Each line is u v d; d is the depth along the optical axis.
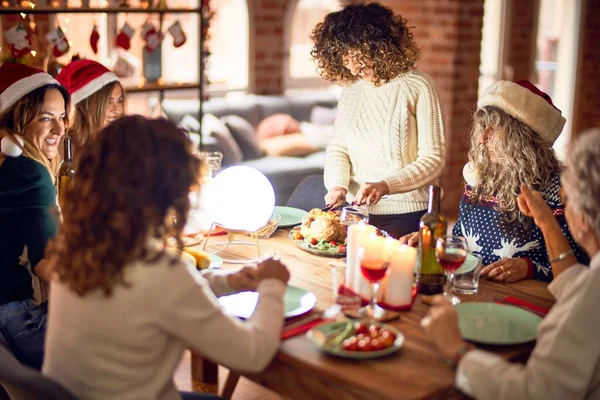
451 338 1.77
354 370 1.72
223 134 5.99
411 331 1.96
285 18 7.04
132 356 1.63
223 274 2.09
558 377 1.62
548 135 2.47
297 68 7.38
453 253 2.07
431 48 6.46
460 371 1.70
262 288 1.86
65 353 1.67
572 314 1.65
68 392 1.61
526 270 2.41
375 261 1.95
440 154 2.97
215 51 6.81
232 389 2.79
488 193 2.58
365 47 2.81
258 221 2.52
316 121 7.03
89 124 3.29
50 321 1.72
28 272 2.44
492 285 2.35
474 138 2.58
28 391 1.63
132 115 1.68
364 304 2.12
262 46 6.93
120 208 1.59
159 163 1.62
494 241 2.57
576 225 1.77
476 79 6.55
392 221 3.12
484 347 1.88
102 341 1.63
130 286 1.59
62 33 4.27
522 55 7.61
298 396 1.81
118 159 1.62
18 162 2.43
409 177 2.91
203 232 2.79
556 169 2.50
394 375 1.71
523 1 7.45
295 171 6.11
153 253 1.62
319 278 2.37
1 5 4.36
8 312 2.39
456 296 2.23
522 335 1.92
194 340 1.64
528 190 2.12
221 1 6.75
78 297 1.64
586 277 1.68
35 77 2.62
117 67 5.05
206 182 2.54
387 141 3.05
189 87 5.18
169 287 1.60
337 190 2.98
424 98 2.98
